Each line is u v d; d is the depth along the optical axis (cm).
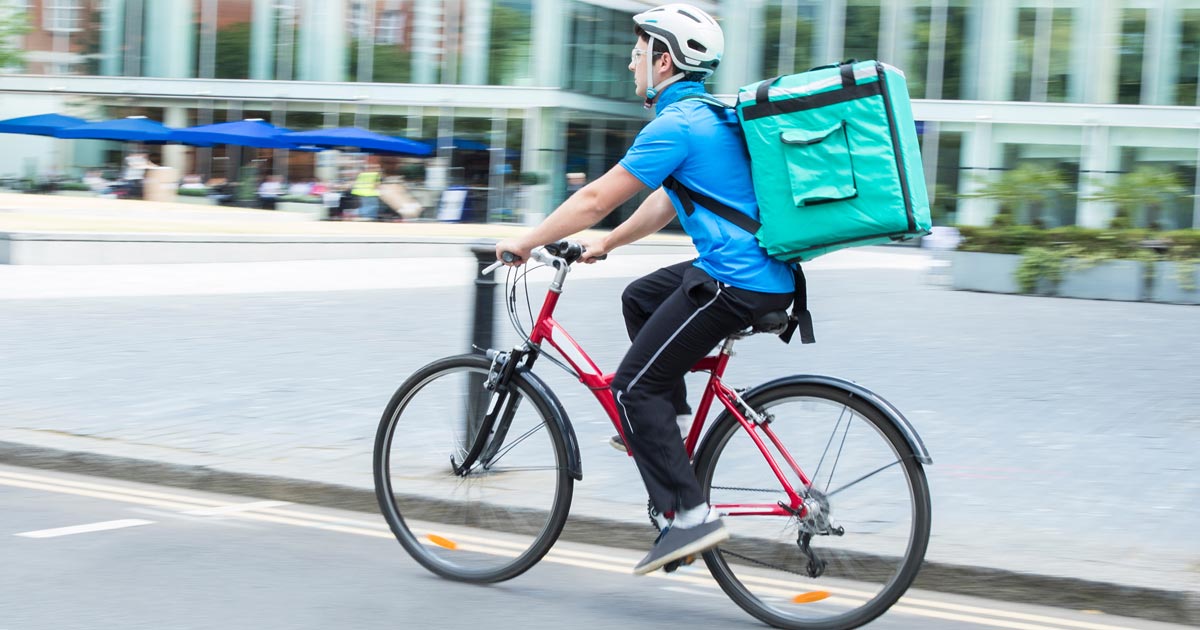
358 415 900
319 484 696
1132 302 2194
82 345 1192
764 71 4212
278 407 923
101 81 4450
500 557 552
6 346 1170
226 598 516
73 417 859
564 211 496
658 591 555
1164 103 3828
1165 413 1001
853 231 459
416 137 4216
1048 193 2442
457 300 1769
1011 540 608
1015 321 1739
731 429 511
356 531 642
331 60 4278
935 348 1393
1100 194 2427
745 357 1264
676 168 485
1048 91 3944
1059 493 714
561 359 540
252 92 4328
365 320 1492
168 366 1091
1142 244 2219
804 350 1333
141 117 4372
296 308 1594
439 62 4184
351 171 4166
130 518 646
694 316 485
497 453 556
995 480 745
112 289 1727
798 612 503
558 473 543
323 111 4284
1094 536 619
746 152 486
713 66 496
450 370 564
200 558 575
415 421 573
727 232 480
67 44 4475
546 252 534
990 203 2489
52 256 2062
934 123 4059
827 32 4141
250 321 1438
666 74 497
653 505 507
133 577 539
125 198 4216
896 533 488
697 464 516
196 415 882
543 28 4097
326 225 3131
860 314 1755
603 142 4356
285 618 494
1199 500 704
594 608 526
